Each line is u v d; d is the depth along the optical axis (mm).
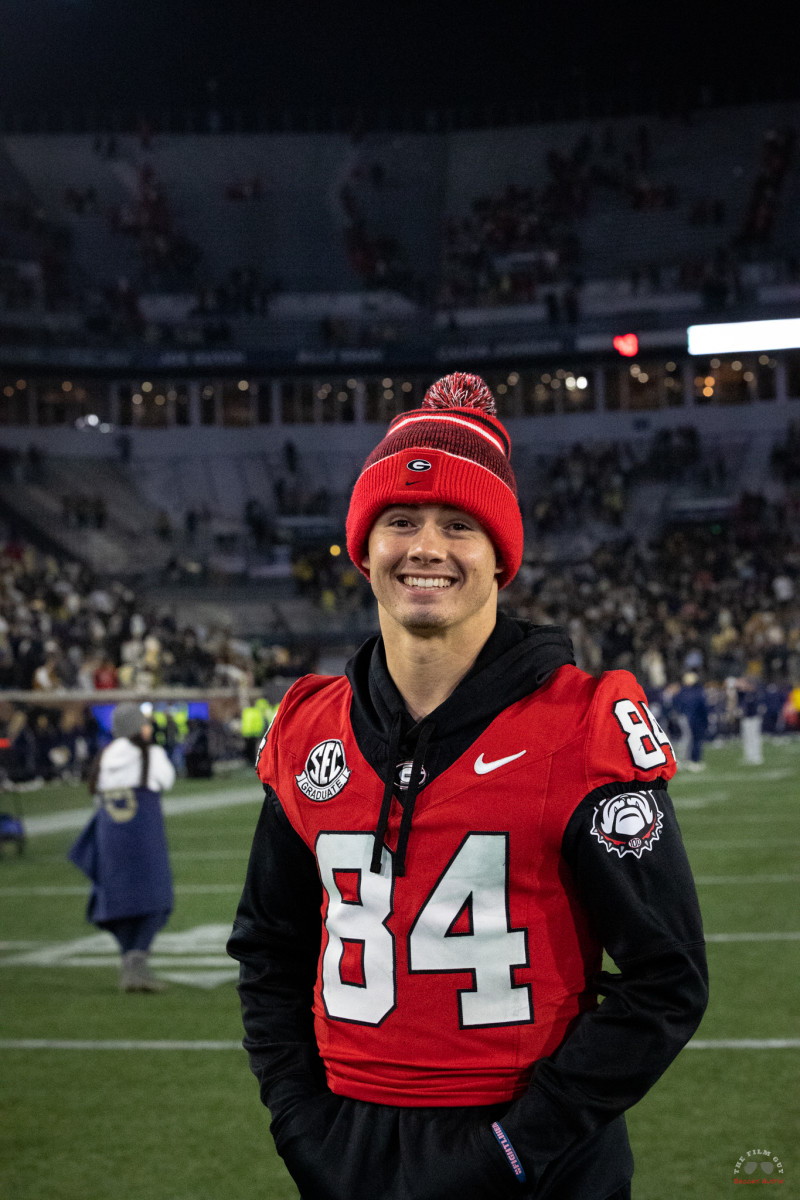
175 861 13047
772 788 19078
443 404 2166
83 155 49219
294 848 2062
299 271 48594
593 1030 1759
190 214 49125
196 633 35000
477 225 49562
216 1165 4633
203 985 7668
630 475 44750
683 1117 4988
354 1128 1846
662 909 1790
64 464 44969
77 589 35594
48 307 45625
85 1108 5336
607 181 49312
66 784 23469
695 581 39344
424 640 1927
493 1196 1717
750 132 48875
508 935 1827
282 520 43156
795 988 6992
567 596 39000
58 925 10023
